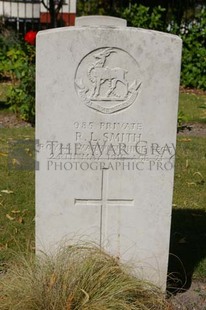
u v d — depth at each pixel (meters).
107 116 3.32
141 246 3.57
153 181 3.45
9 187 5.43
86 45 3.19
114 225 3.53
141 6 12.26
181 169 6.18
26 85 7.95
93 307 3.07
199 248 4.39
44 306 3.12
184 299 3.69
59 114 3.29
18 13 16.62
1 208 4.94
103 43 3.20
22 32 17.05
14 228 4.54
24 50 8.39
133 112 3.33
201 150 6.95
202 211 5.11
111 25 3.30
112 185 3.45
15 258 3.80
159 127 3.36
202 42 11.93
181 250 4.34
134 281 3.35
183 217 4.96
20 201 5.12
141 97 3.30
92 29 3.17
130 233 3.54
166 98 3.31
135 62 3.24
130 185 3.46
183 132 8.02
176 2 13.17
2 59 11.14
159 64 3.25
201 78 11.78
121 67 3.25
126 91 3.29
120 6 14.26
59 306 3.09
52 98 3.26
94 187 3.45
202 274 4.00
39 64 3.20
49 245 3.52
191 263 4.15
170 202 3.49
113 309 3.11
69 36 3.17
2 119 8.31
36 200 3.45
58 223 3.49
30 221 4.70
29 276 3.27
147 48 3.22
